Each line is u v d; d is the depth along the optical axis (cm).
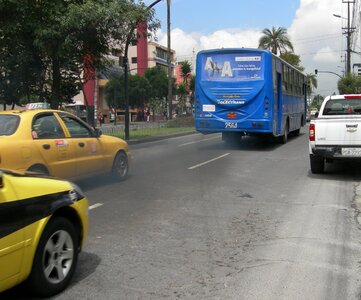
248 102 1709
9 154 725
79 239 483
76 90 2236
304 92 2669
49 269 434
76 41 1762
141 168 1280
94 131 973
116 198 880
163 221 716
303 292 453
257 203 847
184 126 3491
